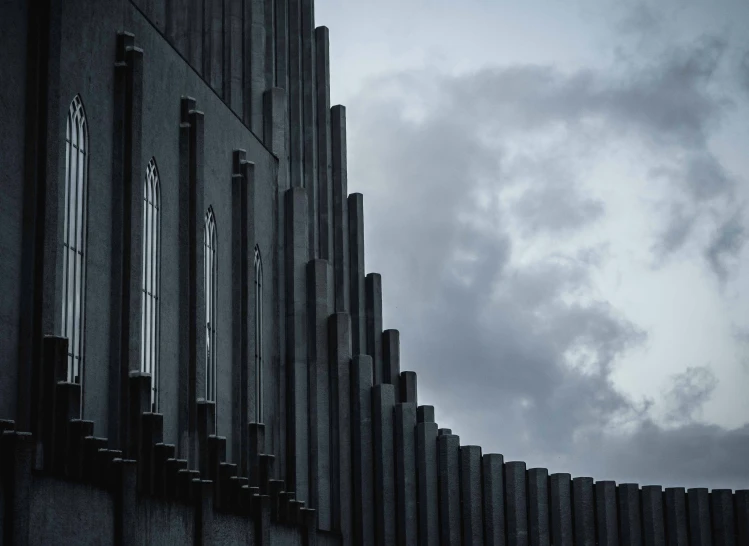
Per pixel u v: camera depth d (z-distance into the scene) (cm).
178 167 4425
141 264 3922
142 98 4022
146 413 3759
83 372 3653
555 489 5272
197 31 5356
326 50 6031
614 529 5275
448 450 5256
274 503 4656
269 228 5284
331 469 5200
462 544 5219
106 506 3222
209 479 4206
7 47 3350
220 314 4725
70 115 3688
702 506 5334
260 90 5447
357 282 5912
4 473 2736
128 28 4088
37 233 3362
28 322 3316
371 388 5328
